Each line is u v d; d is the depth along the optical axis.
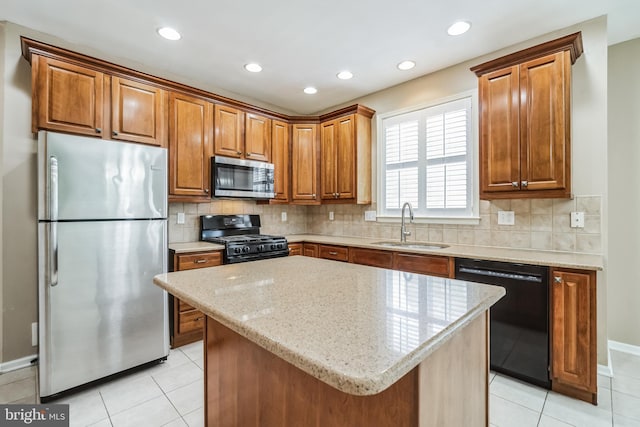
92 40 2.44
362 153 3.48
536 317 1.95
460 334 1.00
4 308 2.22
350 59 2.76
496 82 2.31
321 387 0.92
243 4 2.00
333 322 0.83
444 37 2.40
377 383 0.55
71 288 1.91
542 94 2.12
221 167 3.05
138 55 2.68
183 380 2.13
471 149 2.79
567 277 1.84
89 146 1.97
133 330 2.17
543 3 2.00
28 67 2.28
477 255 2.19
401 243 3.08
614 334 2.54
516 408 1.80
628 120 2.46
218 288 1.20
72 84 2.21
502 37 2.40
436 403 0.85
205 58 2.74
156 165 2.28
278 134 3.68
